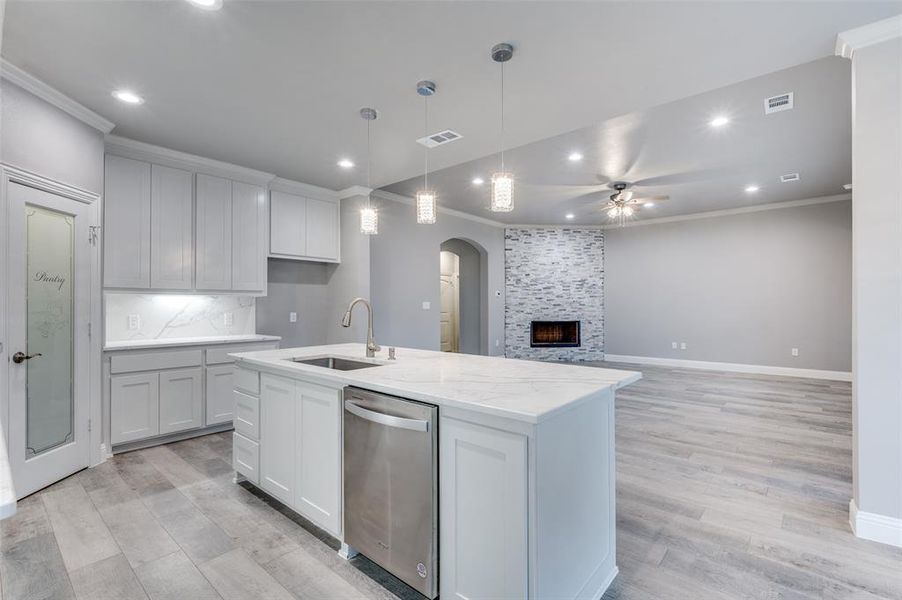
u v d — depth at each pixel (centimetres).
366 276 513
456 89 278
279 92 282
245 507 256
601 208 695
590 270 852
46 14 205
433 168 435
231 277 422
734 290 720
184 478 297
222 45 231
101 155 324
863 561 203
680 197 634
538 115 315
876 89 217
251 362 267
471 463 158
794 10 203
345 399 203
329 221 515
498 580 151
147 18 209
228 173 421
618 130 381
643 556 209
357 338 504
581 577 170
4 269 252
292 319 508
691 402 509
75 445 302
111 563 203
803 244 664
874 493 221
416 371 219
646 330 809
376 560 190
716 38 224
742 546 217
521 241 844
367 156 399
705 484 288
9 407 256
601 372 215
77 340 303
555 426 153
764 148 425
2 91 251
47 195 280
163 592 183
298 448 233
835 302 642
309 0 197
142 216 363
